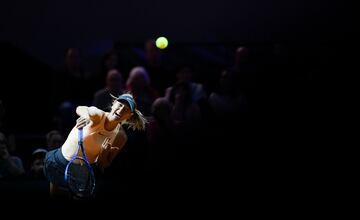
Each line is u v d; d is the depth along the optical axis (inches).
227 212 658.8
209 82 1013.8
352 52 1003.9
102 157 597.0
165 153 833.5
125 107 587.2
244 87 953.5
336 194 726.5
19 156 938.7
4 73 1008.2
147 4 1087.6
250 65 1000.2
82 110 585.0
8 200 653.3
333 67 971.9
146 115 864.3
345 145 897.5
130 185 771.4
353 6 1066.7
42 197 668.1
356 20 1067.3
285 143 897.5
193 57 1044.5
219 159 859.4
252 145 887.1
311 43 1029.8
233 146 877.2
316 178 810.8
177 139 859.4
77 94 956.0
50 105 1003.9
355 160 872.9
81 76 962.1
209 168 845.2
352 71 960.9
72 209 632.4
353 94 936.3
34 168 811.4
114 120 585.0
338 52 1011.9
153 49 953.5
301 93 944.3
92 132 589.9
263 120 924.0
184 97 885.8
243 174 830.5
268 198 708.0
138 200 681.6
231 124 898.1
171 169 831.1
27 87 1010.7
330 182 788.6
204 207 673.0
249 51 1024.2
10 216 612.4
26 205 635.5
